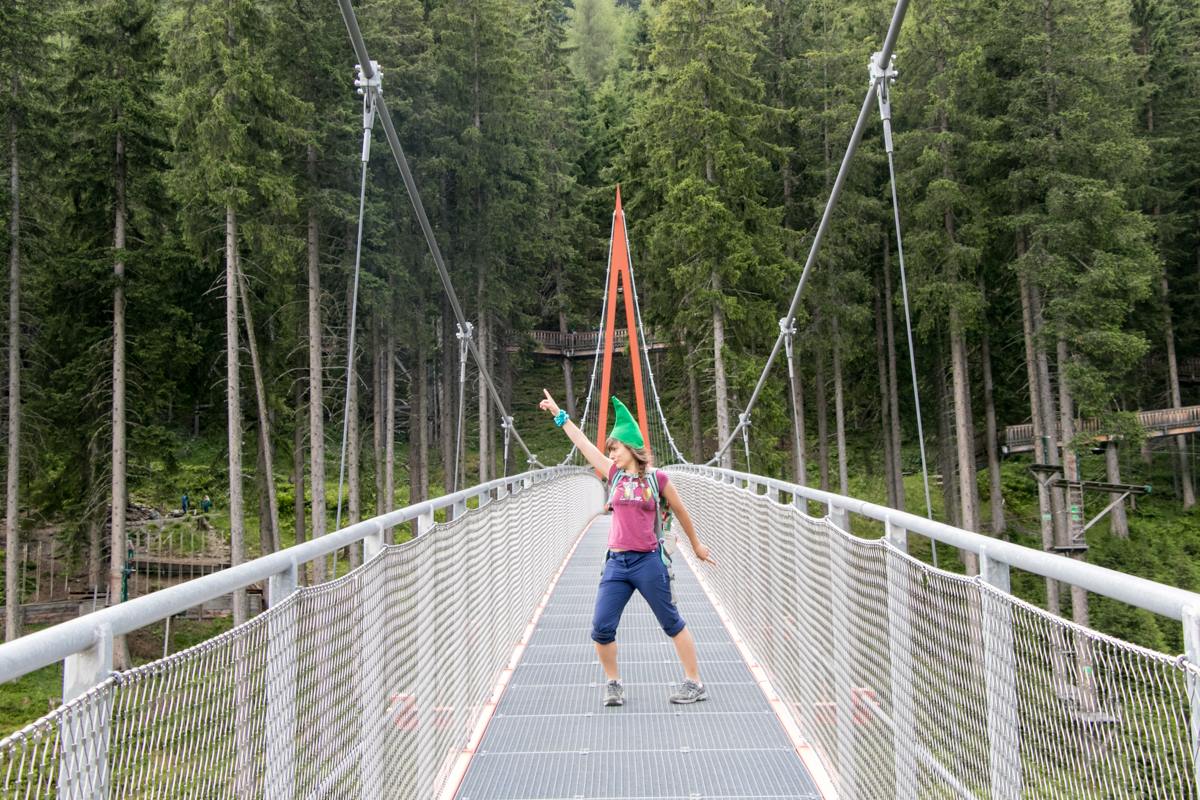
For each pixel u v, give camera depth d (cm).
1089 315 2016
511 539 698
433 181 2569
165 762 154
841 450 2634
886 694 298
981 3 2214
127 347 2069
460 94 2714
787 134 2923
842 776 369
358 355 2466
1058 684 169
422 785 362
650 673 627
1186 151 2908
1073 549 2005
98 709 133
